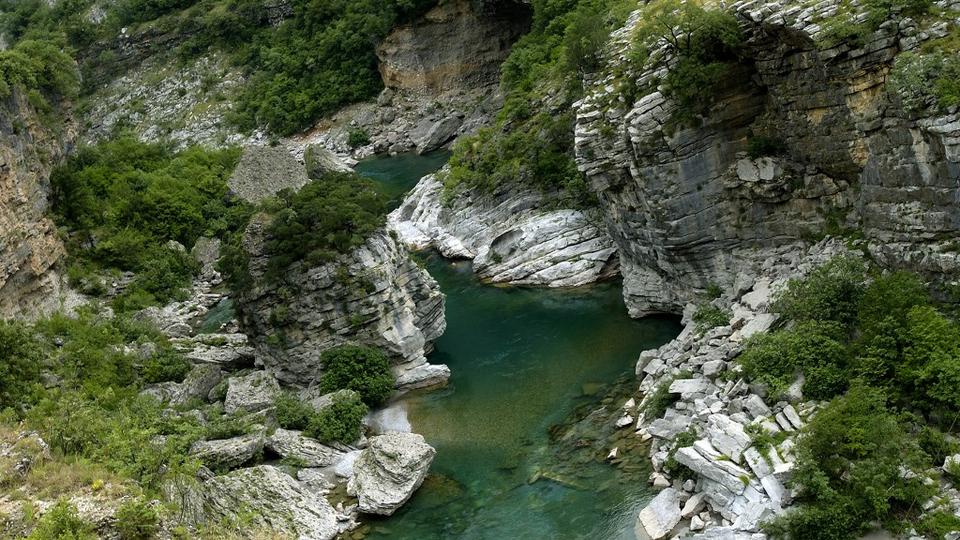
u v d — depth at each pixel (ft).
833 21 110.11
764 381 104.27
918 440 90.17
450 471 114.62
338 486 112.78
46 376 129.90
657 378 123.13
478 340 152.35
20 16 460.55
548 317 157.48
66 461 94.58
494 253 182.09
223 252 142.51
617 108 138.82
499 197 194.70
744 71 128.47
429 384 138.41
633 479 105.81
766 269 129.18
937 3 106.52
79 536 78.84
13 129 178.91
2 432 99.04
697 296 139.03
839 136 116.88
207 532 93.61
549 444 117.19
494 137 209.15
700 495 96.27
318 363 135.74
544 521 101.76
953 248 101.65
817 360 102.78
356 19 360.89
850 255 115.75
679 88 128.67
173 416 125.80
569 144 188.34
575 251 173.58
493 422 124.98
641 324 147.74
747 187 129.80
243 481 107.14
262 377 137.90
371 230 137.18
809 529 85.71
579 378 133.39
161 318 176.76
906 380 94.22
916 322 95.55
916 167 104.78
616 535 96.84
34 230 175.22
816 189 124.67
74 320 165.48
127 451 97.09
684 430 105.81
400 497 106.93
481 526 102.63
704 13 124.57
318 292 134.31
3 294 160.45
